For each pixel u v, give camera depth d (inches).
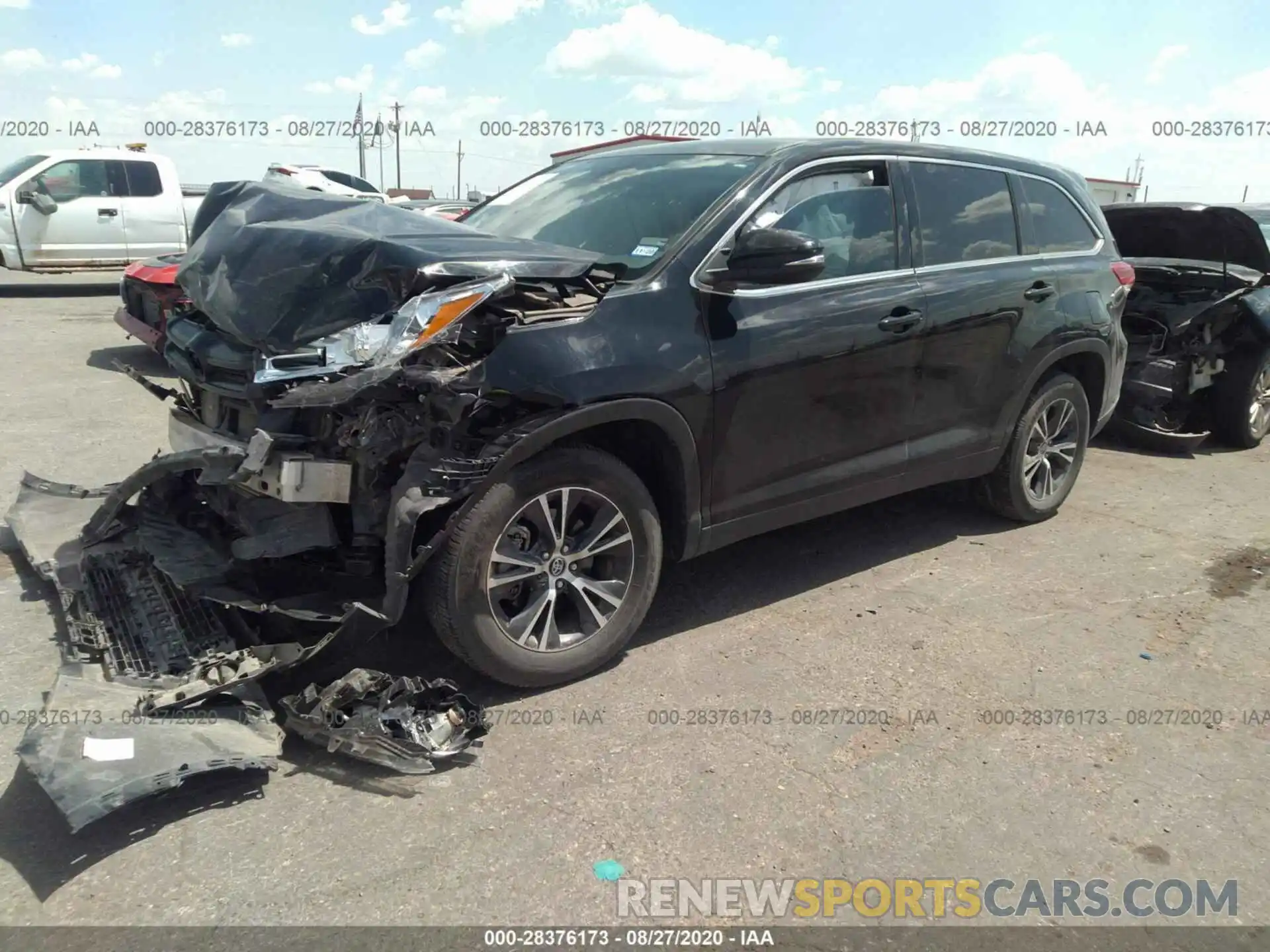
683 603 164.2
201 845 99.1
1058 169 206.7
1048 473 208.5
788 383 145.8
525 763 116.0
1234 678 144.9
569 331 123.5
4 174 502.0
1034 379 191.3
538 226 159.8
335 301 120.2
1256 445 295.1
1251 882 101.2
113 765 98.3
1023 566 186.7
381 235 127.8
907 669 143.8
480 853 100.0
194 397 141.4
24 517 159.8
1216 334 277.0
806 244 127.3
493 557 121.5
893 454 168.4
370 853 99.1
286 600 120.3
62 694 109.9
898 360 162.1
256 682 117.6
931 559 188.9
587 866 99.0
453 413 112.0
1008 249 186.5
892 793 113.5
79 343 379.2
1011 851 104.5
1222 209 282.7
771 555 187.8
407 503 112.9
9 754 112.1
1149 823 110.1
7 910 89.4
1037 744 125.1
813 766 118.0
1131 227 309.3
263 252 130.4
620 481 131.1
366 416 113.2
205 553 135.7
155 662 119.4
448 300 114.5
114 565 142.4
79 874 94.3
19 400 279.4
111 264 515.8
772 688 136.7
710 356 135.6
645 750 119.9
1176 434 279.6
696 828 105.7
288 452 114.4
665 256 136.9
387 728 113.1
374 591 122.4
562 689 133.8
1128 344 280.7
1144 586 179.0
